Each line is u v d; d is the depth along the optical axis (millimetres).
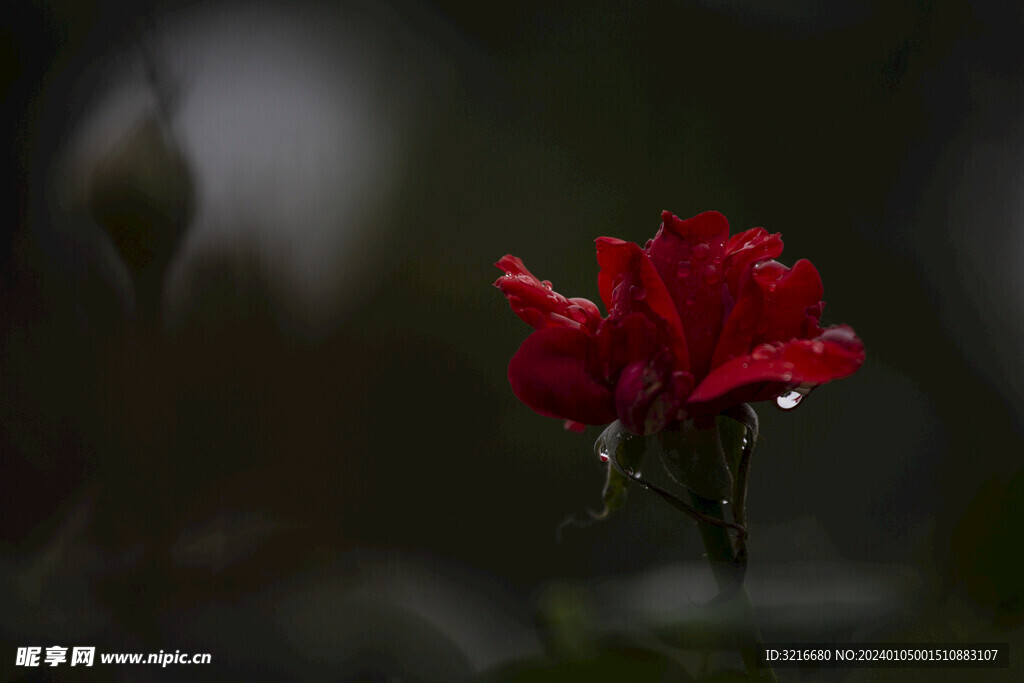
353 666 577
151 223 658
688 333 578
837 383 1484
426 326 1563
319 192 1470
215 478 1021
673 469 574
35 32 1258
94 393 993
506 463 1488
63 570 637
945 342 1581
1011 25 1628
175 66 1163
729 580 562
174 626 604
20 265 1251
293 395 1332
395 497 1330
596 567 864
